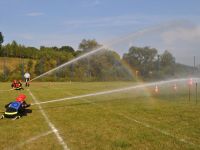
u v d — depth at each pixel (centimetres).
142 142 1270
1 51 12712
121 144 1234
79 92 4078
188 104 2584
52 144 1252
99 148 1190
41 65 9081
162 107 2378
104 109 2288
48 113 2080
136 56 8750
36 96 3428
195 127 1562
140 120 1783
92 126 1611
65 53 9562
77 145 1236
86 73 8788
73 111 2181
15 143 1269
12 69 9681
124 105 2541
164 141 1283
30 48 12400
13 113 1842
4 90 4428
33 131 1495
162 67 8462
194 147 1186
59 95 3572
